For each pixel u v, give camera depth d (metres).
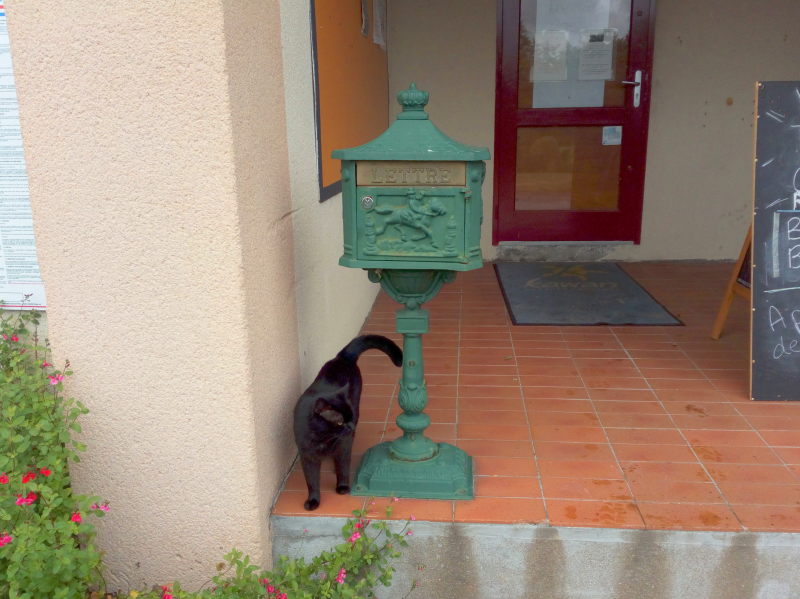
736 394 3.30
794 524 2.20
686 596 2.25
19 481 1.99
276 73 2.42
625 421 3.01
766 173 3.15
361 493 2.45
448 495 2.40
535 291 5.27
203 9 1.90
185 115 1.98
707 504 2.33
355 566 2.22
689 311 4.69
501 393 3.35
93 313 2.18
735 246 6.05
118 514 2.34
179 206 2.05
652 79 5.72
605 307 4.81
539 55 5.76
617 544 2.22
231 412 2.19
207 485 2.27
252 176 2.17
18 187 2.41
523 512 2.29
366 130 4.52
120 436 2.27
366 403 3.23
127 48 1.95
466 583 2.31
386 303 5.09
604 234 6.11
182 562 2.35
